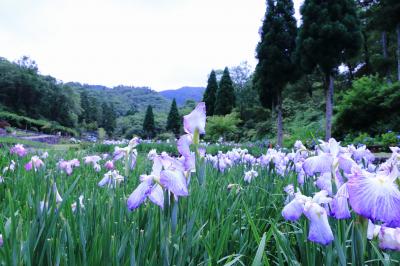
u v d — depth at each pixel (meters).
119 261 1.60
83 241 1.63
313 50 14.81
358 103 16.59
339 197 1.35
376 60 27.48
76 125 88.31
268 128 30.02
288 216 1.49
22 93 79.94
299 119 28.56
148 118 66.38
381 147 12.46
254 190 3.19
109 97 151.38
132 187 3.35
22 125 60.59
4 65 82.06
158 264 1.53
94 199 2.42
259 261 1.41
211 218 2.29
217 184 3.44
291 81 19.84
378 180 1.21
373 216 1.15
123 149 2.68
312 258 1.65
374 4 27.08
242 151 5.68
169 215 1.53
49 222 1.69
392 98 15.44
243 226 2.61
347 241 1.79
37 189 2.35
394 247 1.44
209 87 44.16
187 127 1.75
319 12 14.85
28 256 1.47
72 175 4.40
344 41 14.48
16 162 4.42
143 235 1.74
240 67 47.97
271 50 19.44
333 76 15.53
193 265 1.78
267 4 20.20
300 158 3.58
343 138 17.30
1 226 1.56
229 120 30.12
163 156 1.60
